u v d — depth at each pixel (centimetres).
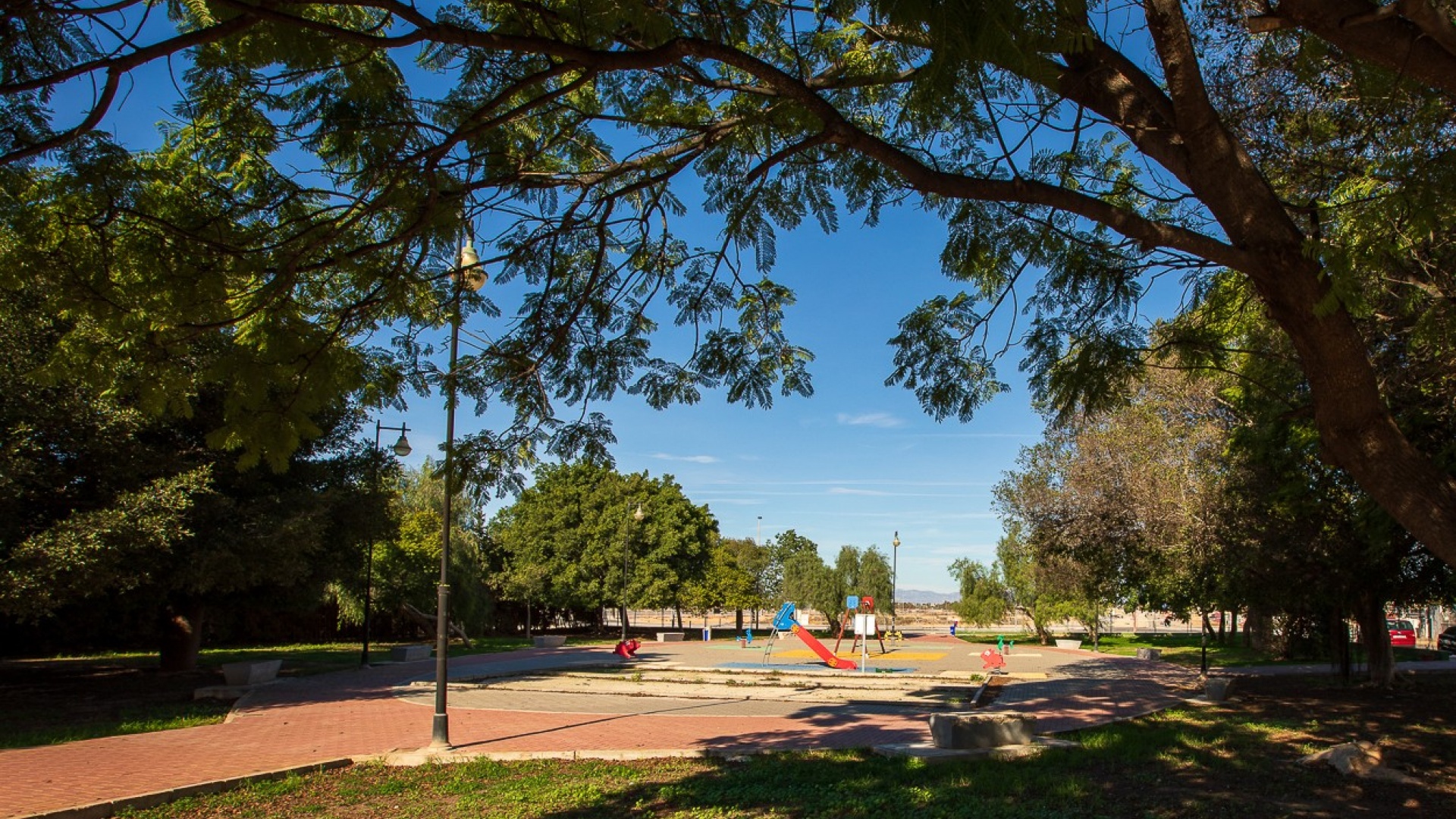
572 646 3844
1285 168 854
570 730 1316
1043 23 324
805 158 709
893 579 4512
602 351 735
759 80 604
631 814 755
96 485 1636
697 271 733
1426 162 539
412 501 4309
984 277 764
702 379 738
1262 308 786
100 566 1463
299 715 1507
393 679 2205
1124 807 743
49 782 917
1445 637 3544
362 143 534
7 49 414
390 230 636
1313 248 427
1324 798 779
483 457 695
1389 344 977
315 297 598
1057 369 686
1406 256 795
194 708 1602
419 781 944
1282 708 1414
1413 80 579
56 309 477
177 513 1577
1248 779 859
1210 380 1672
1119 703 1526
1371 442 463
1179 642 4156
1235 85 872
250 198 526
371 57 495
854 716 1438
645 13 411
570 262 751
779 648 3688
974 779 857
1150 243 518
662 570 4462
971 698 1670
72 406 1467
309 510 1981
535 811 787
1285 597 1622
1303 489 1310
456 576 3838
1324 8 407
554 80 652
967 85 360
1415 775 866
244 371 519
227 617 2733
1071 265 710
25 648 3011
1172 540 1836
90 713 1528
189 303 495
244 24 382
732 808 765
